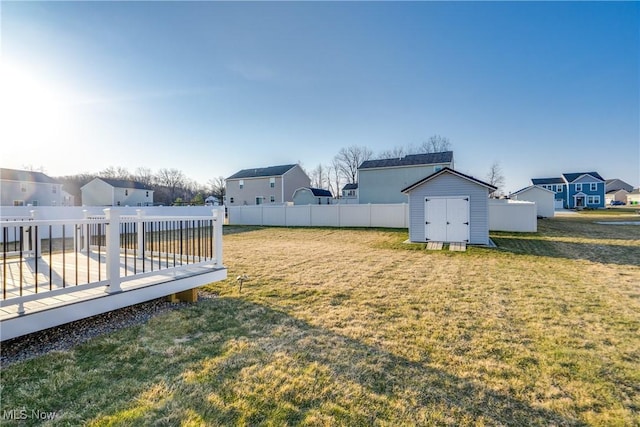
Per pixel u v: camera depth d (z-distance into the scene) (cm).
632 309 416
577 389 234
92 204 4006
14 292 336
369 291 507
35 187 3319
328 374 251
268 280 579
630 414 205
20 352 281
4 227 255
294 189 3475
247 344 307
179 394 221
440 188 1100
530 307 427
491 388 234
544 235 1266
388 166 2528
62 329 337
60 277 410
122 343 305
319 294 489
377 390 230
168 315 389
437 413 204
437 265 729
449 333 338
